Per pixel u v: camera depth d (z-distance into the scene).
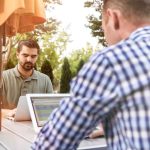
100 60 0.94
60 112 0.97
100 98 0.91
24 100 2.16
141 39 0.99
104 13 1.11
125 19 1.04
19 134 1.82
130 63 0.92
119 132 0.95
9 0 1.87
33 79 3.66
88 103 0.92
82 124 0.95
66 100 0.98
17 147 1.57
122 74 0.91
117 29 1.07
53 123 0.99
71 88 0.98
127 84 0.90
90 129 0.99
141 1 1.02
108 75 0.92
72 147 0.99
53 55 11.36
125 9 1.03
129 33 1.04
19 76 3.61
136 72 0.91
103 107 0.93
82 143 1.59
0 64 2.09
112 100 0.91
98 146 1.54
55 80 11.01
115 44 1.03
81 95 0.94
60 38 11.48
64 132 0.96
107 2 1.08
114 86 0.91
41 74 3.77
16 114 2.21
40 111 1.92
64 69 9.70
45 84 3.72
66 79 9.63
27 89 3.61
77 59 11.22
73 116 0.94
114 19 1.06
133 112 0.91
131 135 0.91
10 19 2.13
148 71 0.91
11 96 3.56
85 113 0.93
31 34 8.94
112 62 0.93
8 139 1.72
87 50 11.14
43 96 2.01
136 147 0.90
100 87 0.92
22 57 3.56
